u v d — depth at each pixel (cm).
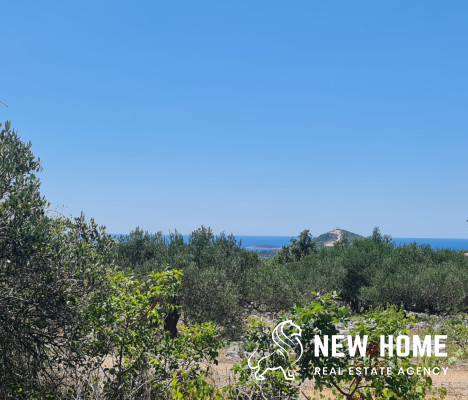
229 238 2581
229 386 800
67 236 980
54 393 854
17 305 881
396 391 761
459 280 3584
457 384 1373
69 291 900
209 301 2053
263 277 2366
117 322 885
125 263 2270
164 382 839
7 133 948
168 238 2514
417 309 3647
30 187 896
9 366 880
